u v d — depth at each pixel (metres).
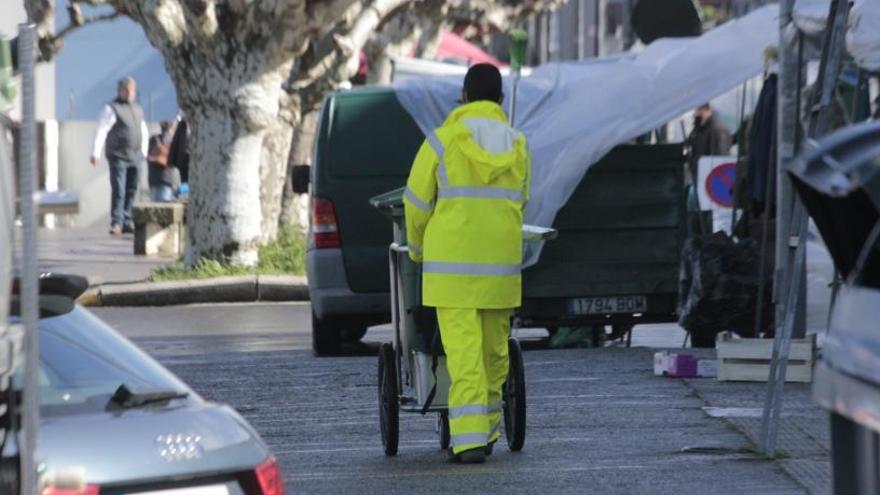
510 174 25.42
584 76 42.22
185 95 58.59
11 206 11.00
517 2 96.62
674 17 48.12
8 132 11.20
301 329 48.56
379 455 26.91
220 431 12.99
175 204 72.69
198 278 56.88
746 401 31.52
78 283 14.17
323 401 33.12
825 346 12.01
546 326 40.88
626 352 39.62
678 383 34.09
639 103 40.56
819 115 27.17
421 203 25.16
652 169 40.84
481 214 25.22
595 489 23.72
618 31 154.00
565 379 34.97
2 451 11.10
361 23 64.00
